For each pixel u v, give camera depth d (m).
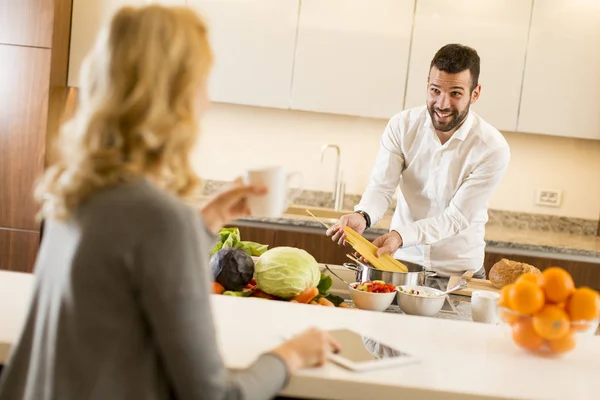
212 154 4.19
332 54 3.79
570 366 1.30
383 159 2.96
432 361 1.25
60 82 3.77
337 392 1.12
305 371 1.13
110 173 0.90
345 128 4.18
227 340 1.26
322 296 1.82
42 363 0.94
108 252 0.88
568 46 3.74
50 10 3.56
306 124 4.18
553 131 3.79
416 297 1.76
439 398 1.11
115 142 0.90
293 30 3.78
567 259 3.56
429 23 3.75
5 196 3.64
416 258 3.03
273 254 1.74
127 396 0.90
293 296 1.72
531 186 4.19
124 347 0.90
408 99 3.80
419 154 2.88
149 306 0.88
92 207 0.91
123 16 0.93
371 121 4.17
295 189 1.38
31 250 3.67
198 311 0.89
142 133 0.89
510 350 1.37
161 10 0.94
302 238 3.57
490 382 1.17
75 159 0.92
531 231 4.12
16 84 3.59
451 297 2.06
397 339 1.38
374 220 2.82
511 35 3.74
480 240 3.01
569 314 1.33
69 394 0.89
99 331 0.89
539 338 1.32
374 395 1.12
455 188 2.84
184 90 0.92
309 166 4.20
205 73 0.96
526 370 1.25
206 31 0.99
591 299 1.32
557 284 1.33
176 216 0.89
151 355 0.92
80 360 0.89
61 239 0.95
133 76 0.90
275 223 3.59
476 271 3.00
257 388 1.00
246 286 1.79
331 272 2.15
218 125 4.18
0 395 1.02
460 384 1.15
